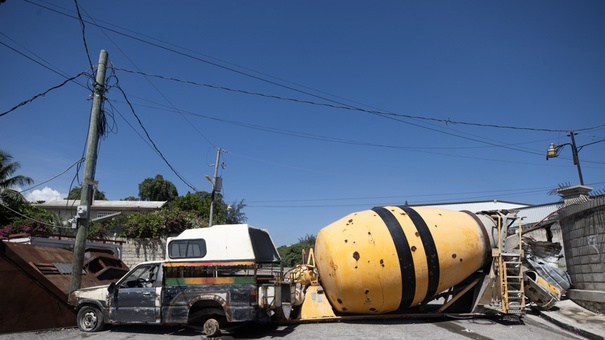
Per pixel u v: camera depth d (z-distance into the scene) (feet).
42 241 51.24
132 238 72.43
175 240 31.89
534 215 107.04
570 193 47.88
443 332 30.55
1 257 32.91
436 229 33.35
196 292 30.45
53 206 130.00
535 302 38.75
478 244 34.27
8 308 32.19
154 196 173.17
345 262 31.60
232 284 30.17
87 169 39.52
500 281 34.53
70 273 38.78
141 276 33.55
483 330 31.63
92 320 32.83
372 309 33.09
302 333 30.45
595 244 38.17
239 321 29.45
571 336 31.27
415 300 33.14
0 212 82.12
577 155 65.87
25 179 94.58
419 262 31.99
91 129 40.47
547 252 45.73
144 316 31.19
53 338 30.37
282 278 34.09
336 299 32.96
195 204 136.56
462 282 35.73
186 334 31.22
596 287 37.83
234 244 30.78
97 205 132.98
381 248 31.71
